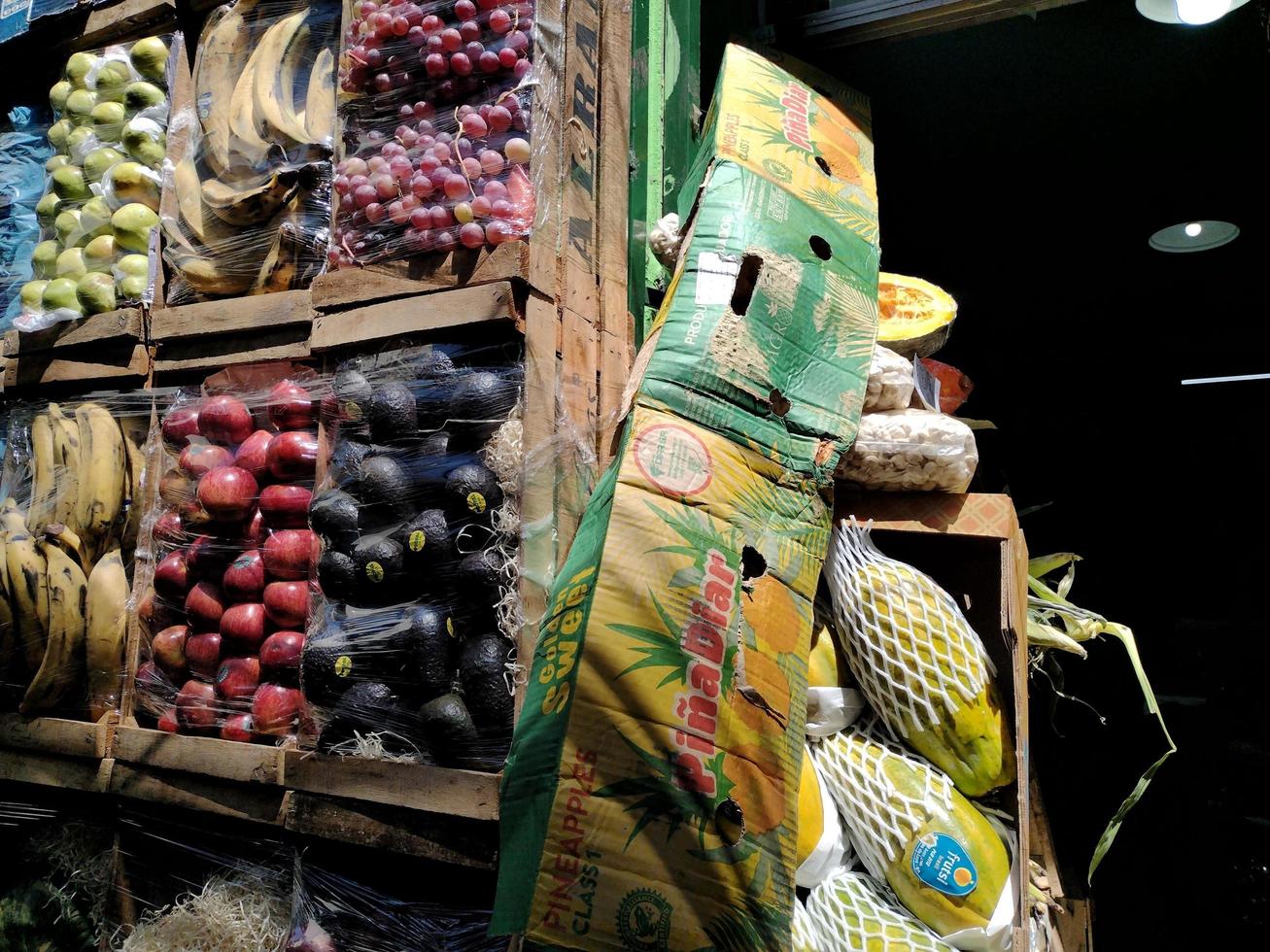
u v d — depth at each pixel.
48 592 2.05
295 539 1.79
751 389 1.40
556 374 1.68
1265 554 3.34
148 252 2.18
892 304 1.90
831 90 2.08
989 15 2.31
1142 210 3.17
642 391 1.36
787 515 1.39
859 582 1.56
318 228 1.94
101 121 2.32
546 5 1.74
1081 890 2.10
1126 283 3.53
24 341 2.27
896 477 1.58
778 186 1.59
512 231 1.65
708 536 1.29
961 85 2.80
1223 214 3.09
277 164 2.00
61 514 2.11
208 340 2.04
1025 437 3.82
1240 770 2.91
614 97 2.00
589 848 1.15
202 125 2.15
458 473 1.56
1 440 2.44
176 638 1.91
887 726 1.56
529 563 1.53
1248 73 2.50
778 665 1.32
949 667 1.50
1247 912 2.68
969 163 3.16
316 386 1.87
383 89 1.81
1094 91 2.70
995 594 1.80
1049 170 3.10
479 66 1.71
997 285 3.73
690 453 1.33
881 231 3.61
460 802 1.45
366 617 1.61
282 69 2.13
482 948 1.52
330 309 1.82
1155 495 3.59
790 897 1.24
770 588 1.34
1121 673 3.27
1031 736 2.45
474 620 1.56
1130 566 3.57
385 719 1.56
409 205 1.71
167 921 1.72
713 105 1.78
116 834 1.97
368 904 1.62
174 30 2.31
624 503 1.26
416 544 1.54
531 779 1.20
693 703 1.22
